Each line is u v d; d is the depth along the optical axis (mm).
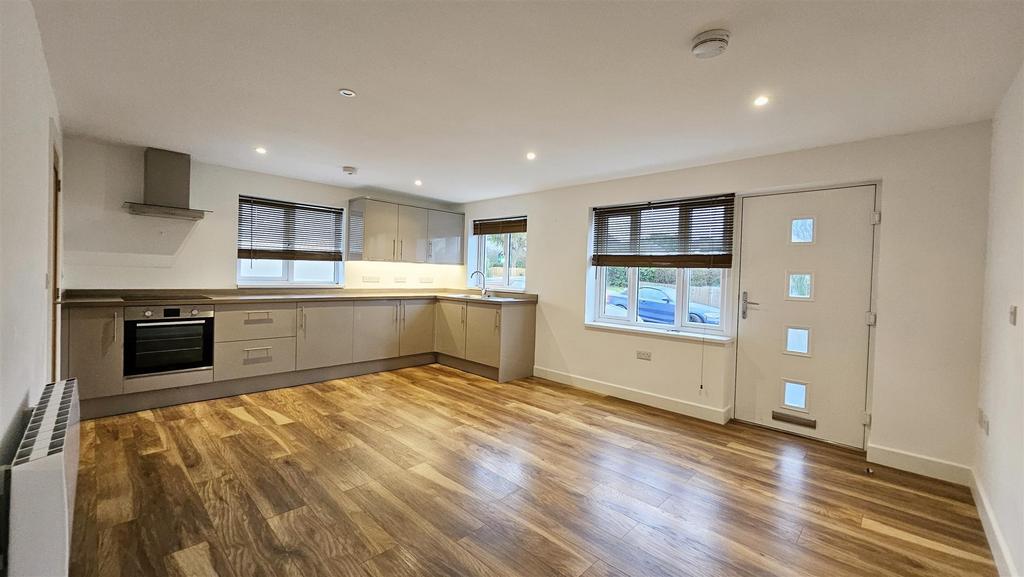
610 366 4504
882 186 3008
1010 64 1970
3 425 1332
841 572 1854
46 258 2291
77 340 3273
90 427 3199
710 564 1880
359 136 3301
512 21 1757
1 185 1249
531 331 5211
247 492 2348
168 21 1812
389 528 2064
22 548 1227
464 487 2480
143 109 2826
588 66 2121
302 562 1811
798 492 2533
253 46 2010
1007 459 1932
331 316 4703
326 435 3178
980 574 1870
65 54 2098
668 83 2277
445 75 2256
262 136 3354
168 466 2619
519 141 3316
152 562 1774
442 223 5961
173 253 4109
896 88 2252
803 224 3459
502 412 3828
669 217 4207
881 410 2951
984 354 2521
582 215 4789
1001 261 2238
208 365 3920
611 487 2533
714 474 2740
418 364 5621
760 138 3090
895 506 2398
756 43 1865
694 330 4121
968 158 2680
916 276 2842
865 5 1590
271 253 4797
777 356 3586
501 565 1832
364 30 1853
